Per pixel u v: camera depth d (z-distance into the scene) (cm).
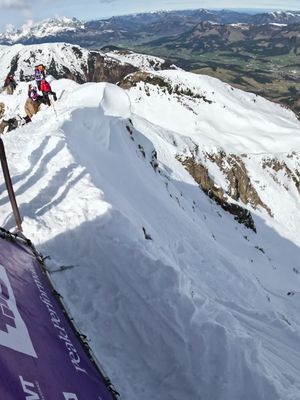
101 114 3253
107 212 1216
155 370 841
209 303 1061
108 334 892
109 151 2752
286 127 8494
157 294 977
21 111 4056
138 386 802
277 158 7188
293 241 5766
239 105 8838
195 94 8675
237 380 820
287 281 3778
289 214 6475
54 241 1119
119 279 1017
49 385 570
